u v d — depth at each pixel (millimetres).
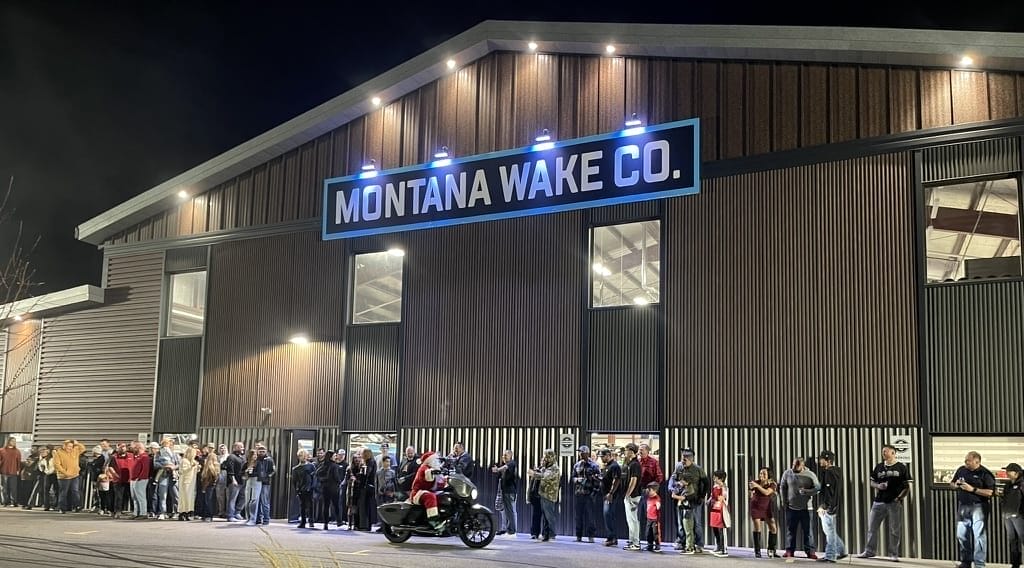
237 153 21734
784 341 15789
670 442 16453
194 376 21859
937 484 14375
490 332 18531
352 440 19703
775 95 16578
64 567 11117
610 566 12109
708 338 16422
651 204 17328
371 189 20266
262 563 11672
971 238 14852
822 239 15766
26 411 24312
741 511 15656
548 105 18641
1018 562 12742
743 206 16500
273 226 21453
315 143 21250
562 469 17328
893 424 14773
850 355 15258
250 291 21531
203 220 22516
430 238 19547
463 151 19422
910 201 15227
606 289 17641
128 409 22609
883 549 14383
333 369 20156
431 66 19594
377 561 12156
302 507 17531
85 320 23766
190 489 19188
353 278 20453
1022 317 14211
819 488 13719
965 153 14938
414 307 19469
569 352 17688
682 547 14469
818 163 16016
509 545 14812
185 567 11219
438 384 18906
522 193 18594
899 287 15086
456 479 14531
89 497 22125
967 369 14438
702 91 17203
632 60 17953
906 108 15516
